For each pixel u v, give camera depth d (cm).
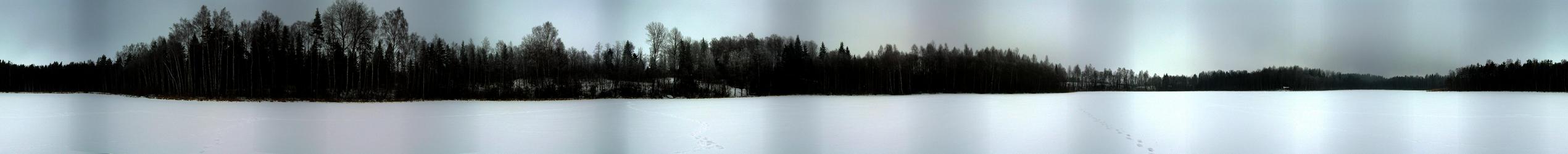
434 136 1318
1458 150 1102
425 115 2042
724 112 2281
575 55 5741
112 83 6731
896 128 1528
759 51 7050
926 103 3403
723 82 6394
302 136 1302
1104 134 1359
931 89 8000
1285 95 6144
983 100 4144
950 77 8300
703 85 6084
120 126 1510
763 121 1767
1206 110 2477
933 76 8156
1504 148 1132
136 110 2312
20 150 1079
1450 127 1554
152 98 4116
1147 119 1847
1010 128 1530
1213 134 1373
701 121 1739
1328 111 2323
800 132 1415
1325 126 1574
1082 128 1527
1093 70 14050
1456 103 3331
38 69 8119
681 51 6450
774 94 6438
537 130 1445
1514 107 2770
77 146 1131
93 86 7500
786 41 8369
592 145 1162
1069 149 1117
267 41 4866
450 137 1293
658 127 1542
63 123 1633
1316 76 15238
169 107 2691
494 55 5734
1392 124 1659
